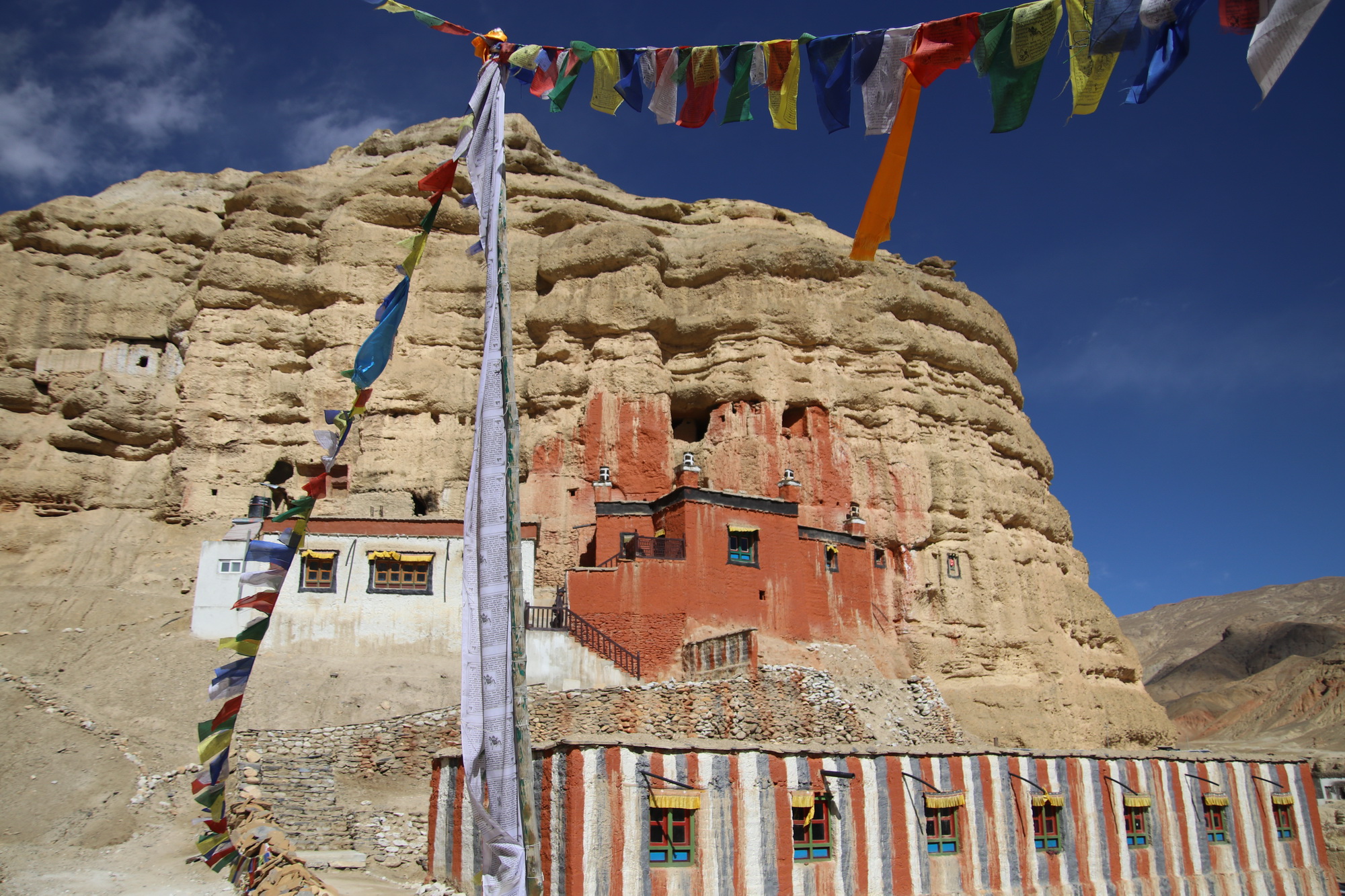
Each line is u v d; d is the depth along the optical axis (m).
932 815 24.22
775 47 11.87
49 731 28.62
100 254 52.47
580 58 12.48
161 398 48.12
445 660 33.88
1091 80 10.45
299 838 25.20
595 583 35.09
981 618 46.03
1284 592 143.75
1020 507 50.41
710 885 20.30
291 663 32.69
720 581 36.09
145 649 33.47
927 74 11.17
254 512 37.09
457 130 59.41
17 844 23.62
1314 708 78.62
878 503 46.75
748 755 21.62
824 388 48.78
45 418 47.78
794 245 51.41
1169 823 28.44
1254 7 8.99
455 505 44.34
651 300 49.38
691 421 50.66
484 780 13.24
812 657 36.09
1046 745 43.09
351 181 54.00
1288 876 30.36
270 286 48.75
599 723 29.72
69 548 43.72
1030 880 25.12
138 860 23.17
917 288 53.00
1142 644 151.38
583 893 19.06
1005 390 55.47
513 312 49.94
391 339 14.11
